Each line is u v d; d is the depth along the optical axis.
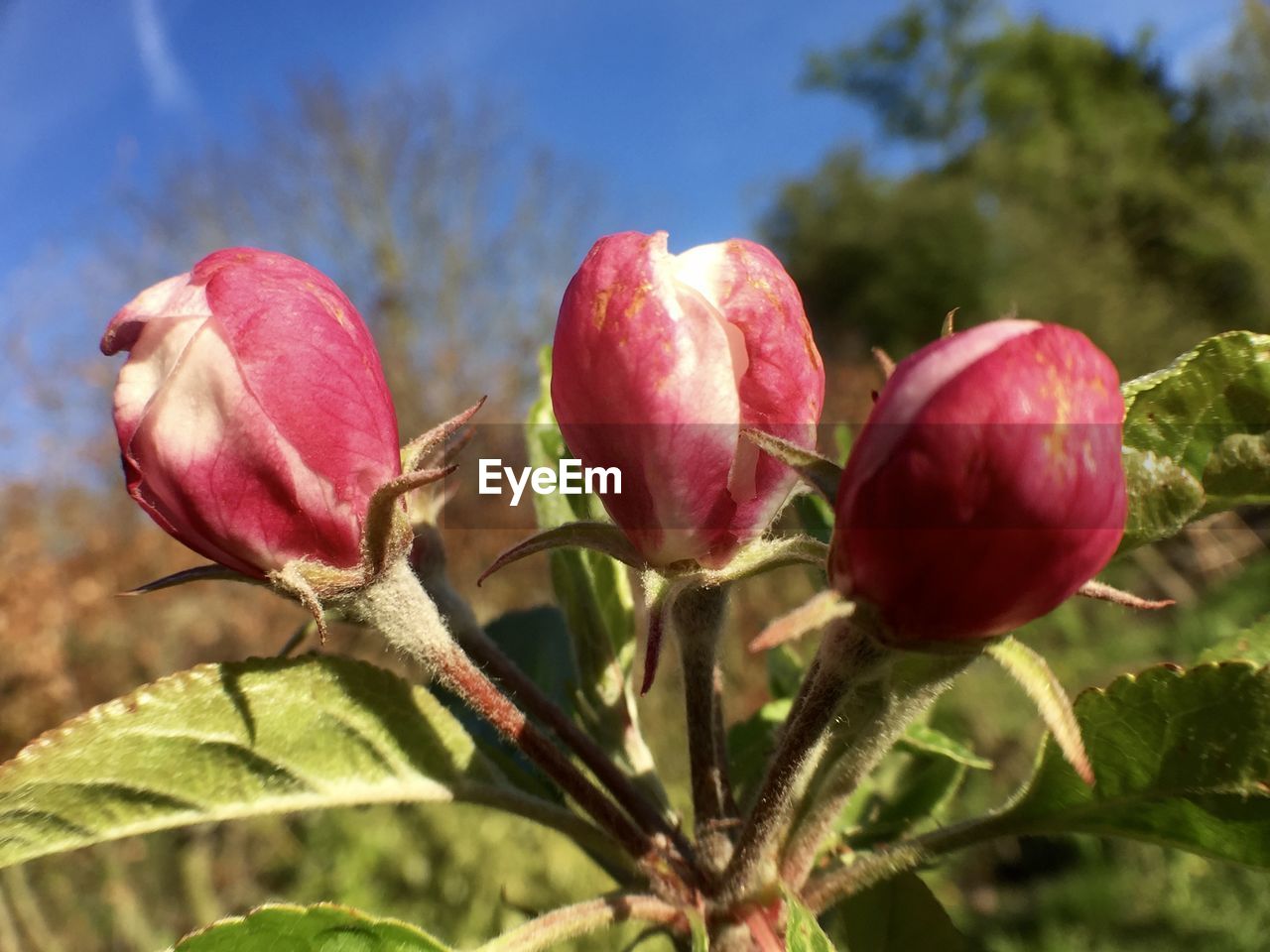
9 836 0.05
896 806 0.07
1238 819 0.05
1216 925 0.25
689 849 0.05
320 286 0.05
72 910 0.25
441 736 0.06
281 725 0.05
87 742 0.05
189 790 0.05
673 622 0.05
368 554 0.05
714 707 0.05
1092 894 0.26
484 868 0.26
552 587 0.07
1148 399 0.05
